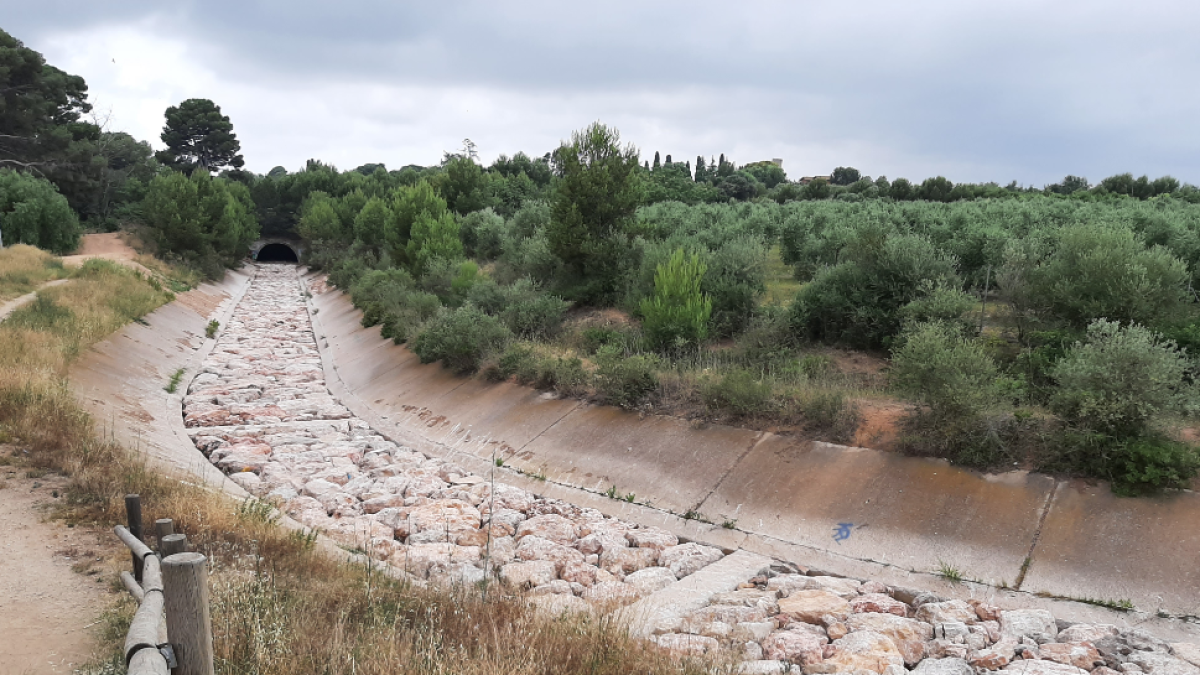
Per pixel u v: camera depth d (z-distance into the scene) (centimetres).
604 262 2634
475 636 711
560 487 1494
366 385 2527
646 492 1398
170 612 417
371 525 1251
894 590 1020
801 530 1189
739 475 1355
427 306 3005
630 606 941
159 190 5906
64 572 800
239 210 7569
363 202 7188
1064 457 1133
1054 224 2756
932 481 1189
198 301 4456
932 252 1914
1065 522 1042
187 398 2308
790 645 813
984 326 1777
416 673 600
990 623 888
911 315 1661
